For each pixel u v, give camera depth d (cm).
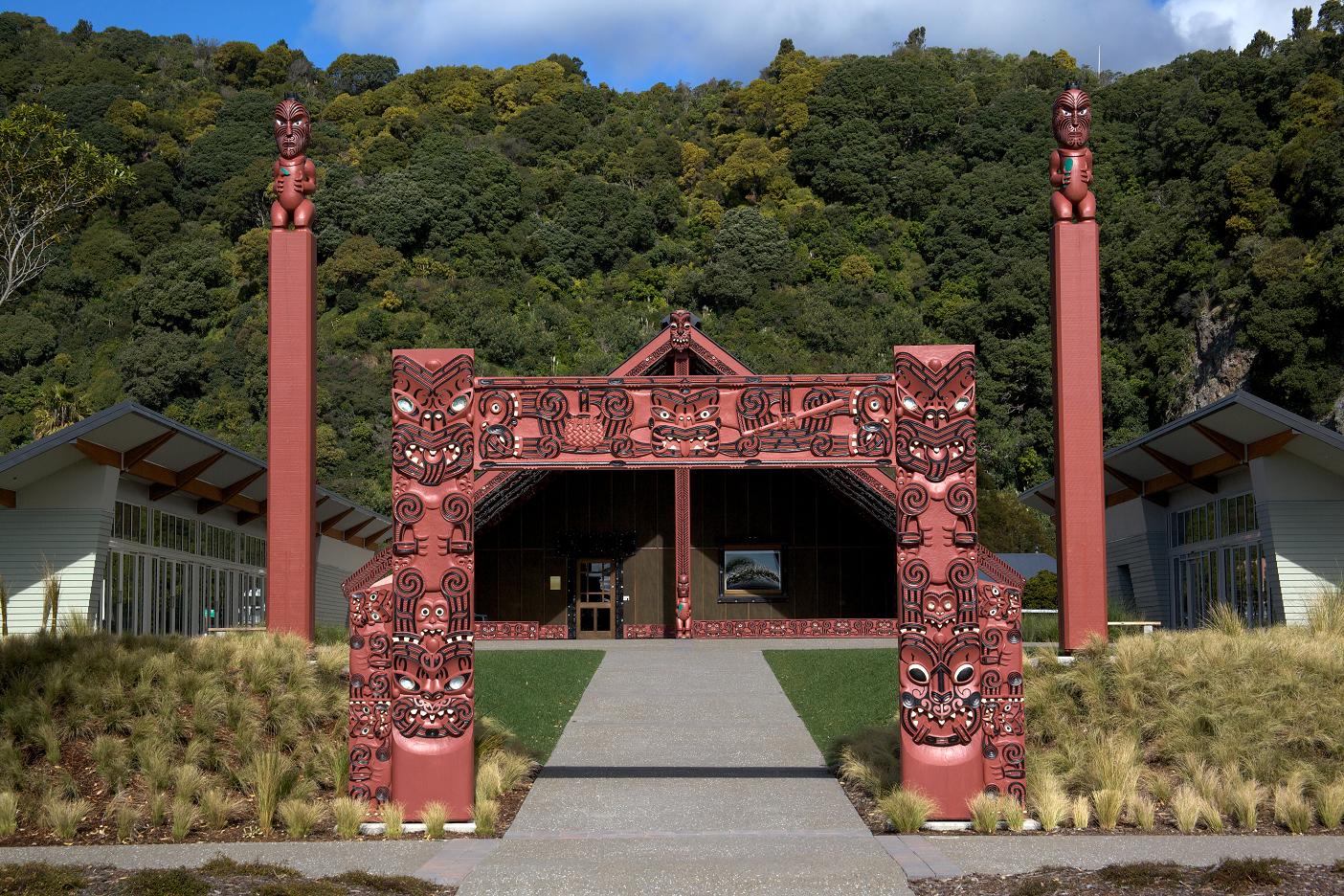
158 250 8856
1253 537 2461
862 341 8412
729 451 1270
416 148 10169
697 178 10625
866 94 10712
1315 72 8069
